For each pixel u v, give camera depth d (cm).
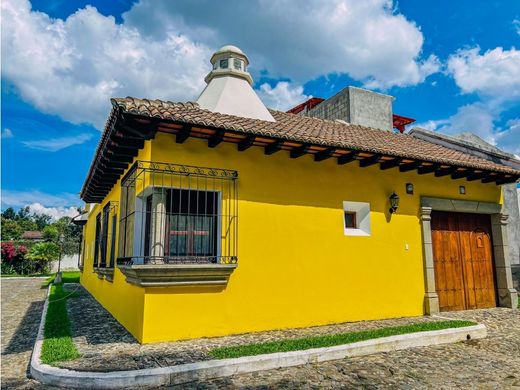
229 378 452
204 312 615
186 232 642
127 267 583
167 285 585
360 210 827
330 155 734
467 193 970
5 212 8225
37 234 5538
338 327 700
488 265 996
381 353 564
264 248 687
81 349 538
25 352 584
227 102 856
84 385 414
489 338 666
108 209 988
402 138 1113
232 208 670
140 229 655
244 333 643
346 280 765
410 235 865
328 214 768
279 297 688
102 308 959
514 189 1432
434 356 555
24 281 2027
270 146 691
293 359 500
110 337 616
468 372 488
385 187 851
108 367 448
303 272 720
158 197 614
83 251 1745
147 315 572
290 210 726
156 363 465
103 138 682
